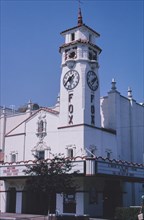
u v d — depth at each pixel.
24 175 35.12
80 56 39.22
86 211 33.06
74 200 33.38
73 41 40.16
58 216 26.05
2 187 39.78
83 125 36.41
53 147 38.53
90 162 31.06
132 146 44.03
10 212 38.62
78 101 37.69
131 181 39.81
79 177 32.69
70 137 37.09
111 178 34.78
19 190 37.78
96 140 37.72
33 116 41.50
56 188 28.83
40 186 28.81
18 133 42.50
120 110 43.06
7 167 37.31
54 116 39.34
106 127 42.19
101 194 35.72
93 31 41.47
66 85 39.19
